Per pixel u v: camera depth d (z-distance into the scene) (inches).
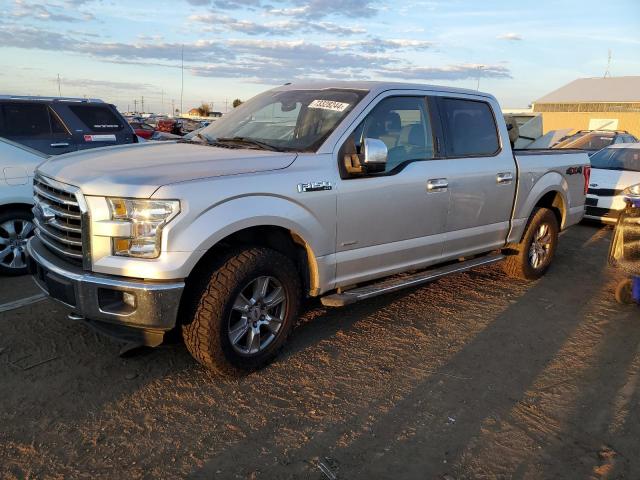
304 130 163.0
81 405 127.3
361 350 162.7
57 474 104.1
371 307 198.7
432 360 158.4
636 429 126.5
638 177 371.2
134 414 124.7
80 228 127.9
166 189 122.2
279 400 133.3
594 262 282.4
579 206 259.8
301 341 167.2
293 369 149.3
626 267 200.5
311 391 138.1
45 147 309.3
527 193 221.1
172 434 118.0
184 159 140.6
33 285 208.8
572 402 137.9
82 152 161.9
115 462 108.3
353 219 157.8
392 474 108.1
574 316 199.5
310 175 146.7
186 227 123.7
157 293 122.2
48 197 139.5
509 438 121.5
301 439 118.1
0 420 120.0
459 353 163.8
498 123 211.8
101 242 123.9
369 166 153.9
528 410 133.3
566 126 1459.2
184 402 130.6
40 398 129.4
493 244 214.2
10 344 156.0
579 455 116.3
